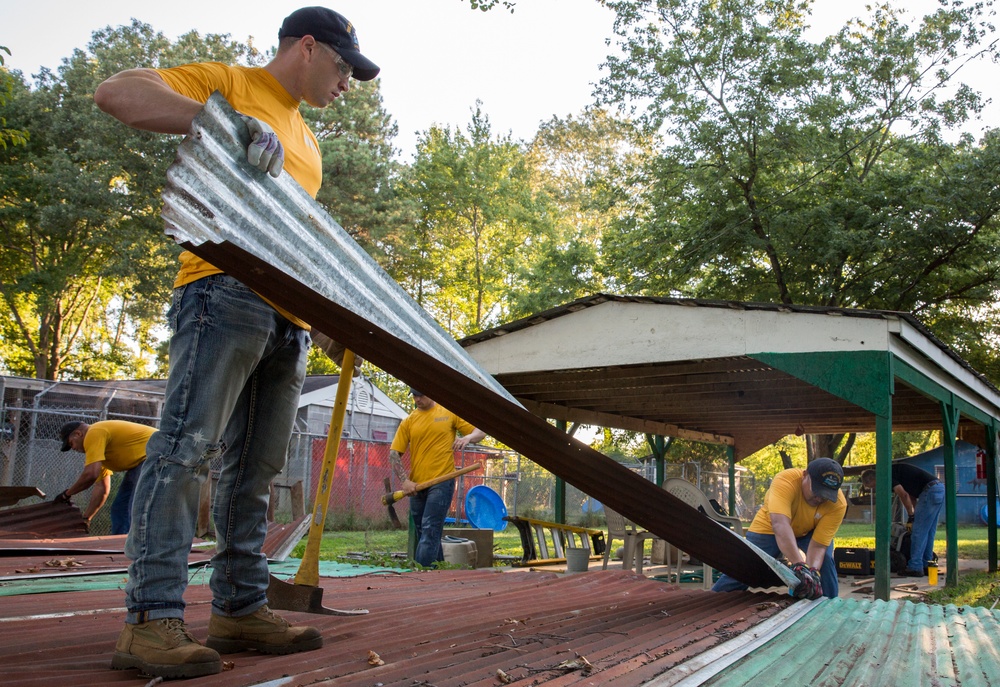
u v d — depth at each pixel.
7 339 35.88
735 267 22.28
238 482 2.42
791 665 2.42
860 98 20.56
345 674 2.06
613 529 8.62
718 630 2.93
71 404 14.59
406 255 34.47
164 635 1.98
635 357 8.38
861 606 3.90
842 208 19.86
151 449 2.11
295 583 3.03
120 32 30.19
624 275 22.27
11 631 2.54
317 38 2.48
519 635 2.73
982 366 22.33
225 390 2.18
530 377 10.80
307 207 2.21
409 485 8.10
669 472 21.39
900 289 20.78
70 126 27.59
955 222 19.14
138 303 31.72
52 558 5.37
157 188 26.92
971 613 3.98
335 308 2.05
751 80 20.16
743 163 19.97
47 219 26.08
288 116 2.50
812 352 7.49
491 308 40.38
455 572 5.94
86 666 2.04
